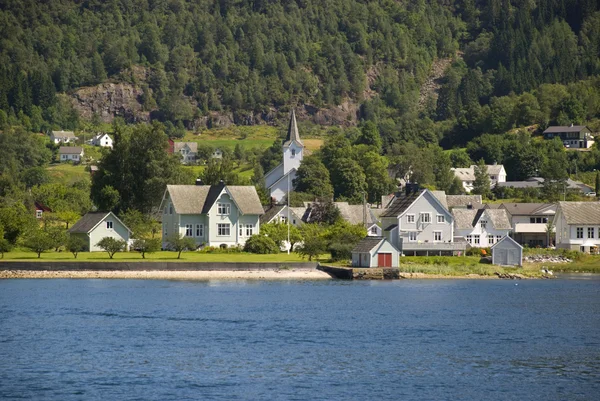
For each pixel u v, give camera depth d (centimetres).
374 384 17100
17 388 16500
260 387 16762
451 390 16738
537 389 16862
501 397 16300
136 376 17488
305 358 19225
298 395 16262
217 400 15862
